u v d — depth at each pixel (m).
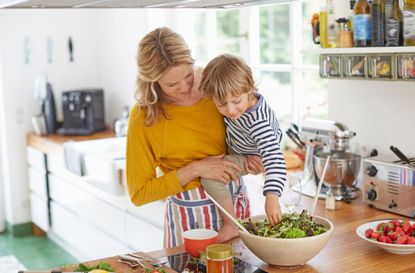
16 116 5.09
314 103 3.72
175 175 2.27
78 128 4.91
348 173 2.69
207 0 2.51
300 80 3.60
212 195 2.28
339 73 2.70
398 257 2.04
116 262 2.05
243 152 2.32
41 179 4.93
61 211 4.72
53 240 5.20
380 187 2.54
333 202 2.57
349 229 2.33
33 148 4.99
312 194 2.79
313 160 2.82
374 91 2.79
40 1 2.38
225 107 2.04
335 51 2.63
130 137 2.31
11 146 5.13
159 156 2.32
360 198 2.73
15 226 5.29
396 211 2.49
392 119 2.72
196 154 2.32
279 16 6.32
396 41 2.44
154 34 2.12
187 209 2.33
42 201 4.98
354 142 2.92
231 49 4.14
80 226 4.44
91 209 4.23
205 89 2.05
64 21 5.16
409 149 2.66
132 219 3.69
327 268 1.96
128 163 2.34
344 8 2.86
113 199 3.91
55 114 5.00
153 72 2.07
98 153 4.25
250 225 2.05
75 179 4.39
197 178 2.32
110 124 5.17
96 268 1.94
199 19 4.32
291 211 2.49
